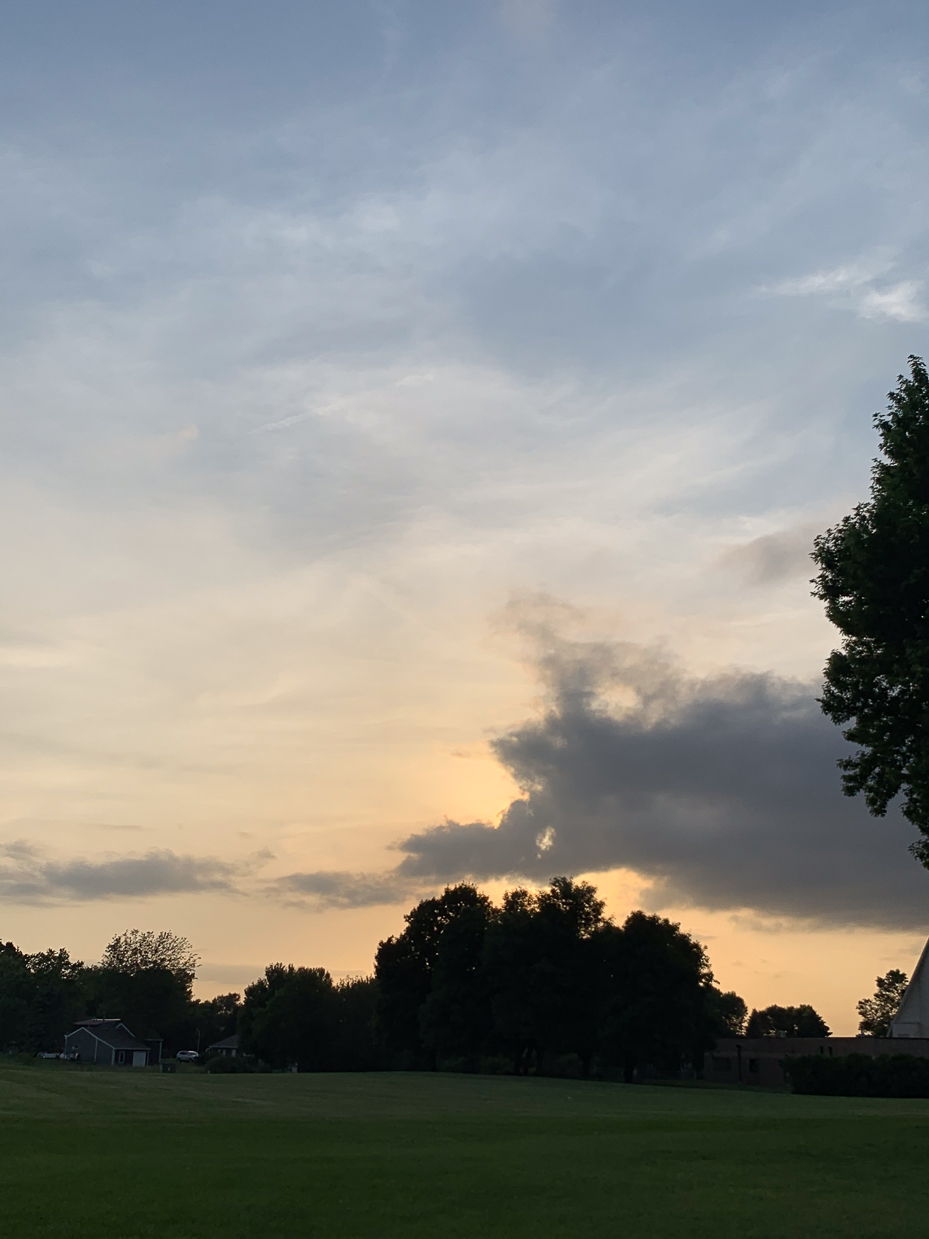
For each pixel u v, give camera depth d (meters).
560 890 96.88
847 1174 20.08
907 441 29.83
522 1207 16.11
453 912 111.56
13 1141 23.97
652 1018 88.44
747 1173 20.06
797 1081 70.06
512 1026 93.50
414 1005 108.50
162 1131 26.62
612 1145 24.45
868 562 29.28
